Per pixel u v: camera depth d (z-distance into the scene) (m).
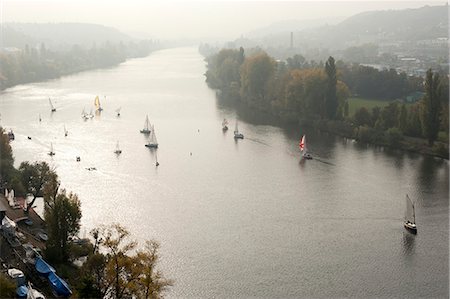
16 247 140.38
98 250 145.50
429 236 166.62
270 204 191.25
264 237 165.25
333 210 186.50
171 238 163.38
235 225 173.50
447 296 134.62
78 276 126.19
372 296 135.00
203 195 199.38
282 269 146.88
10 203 171.88
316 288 138.25
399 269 147.50
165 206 188.00
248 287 138.25
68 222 138.50
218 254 154.50
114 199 193.62
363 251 157.25
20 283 120.94
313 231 170.00
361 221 177.50
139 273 117.75
